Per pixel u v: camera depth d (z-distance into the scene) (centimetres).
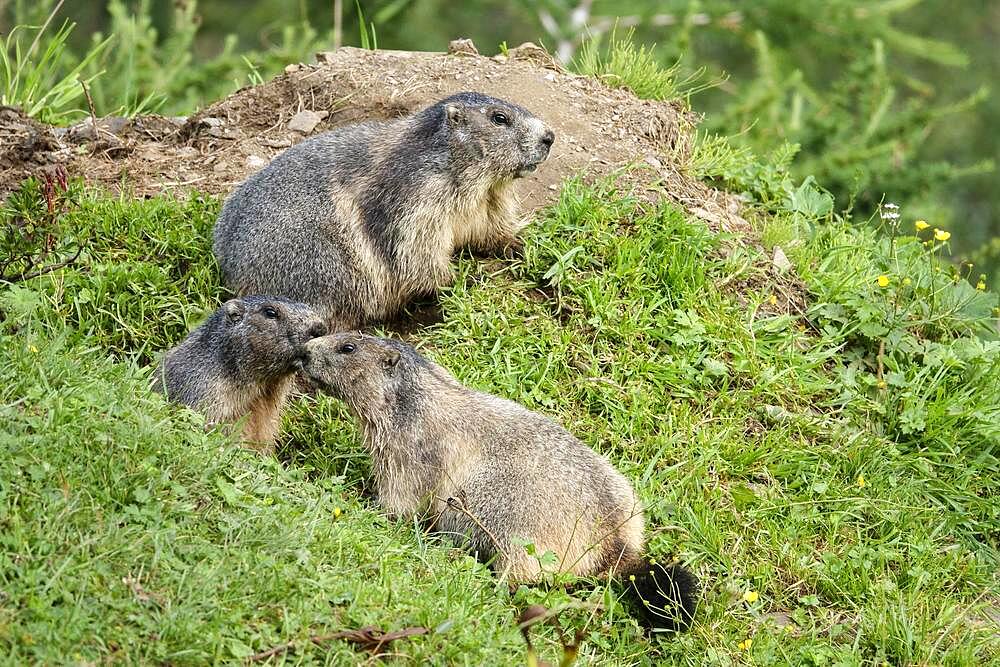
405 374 1039
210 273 1236
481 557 1003
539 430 1022
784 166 1509
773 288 1295
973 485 1168
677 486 1093
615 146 1401
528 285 1246
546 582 973
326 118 1454
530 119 1234
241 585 848
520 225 1286
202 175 1385
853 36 1997
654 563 979
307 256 1216
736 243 1321
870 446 1158
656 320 1216
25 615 779
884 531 1110
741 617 1003
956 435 1187
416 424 1027
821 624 1018
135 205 1271
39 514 843
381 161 1241
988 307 1308
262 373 1082
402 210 1221
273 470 998
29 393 939
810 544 1080
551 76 1469
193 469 925
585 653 938
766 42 1934
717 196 1420
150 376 1102
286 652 815
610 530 995
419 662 836
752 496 1092
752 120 1777
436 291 1247
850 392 1212
